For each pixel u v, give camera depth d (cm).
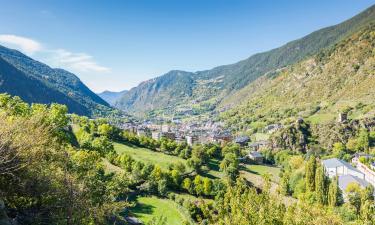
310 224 1950
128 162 10475
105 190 2312
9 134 1800
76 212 1886
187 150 14625
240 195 2062
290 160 14912
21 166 1766
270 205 1897
